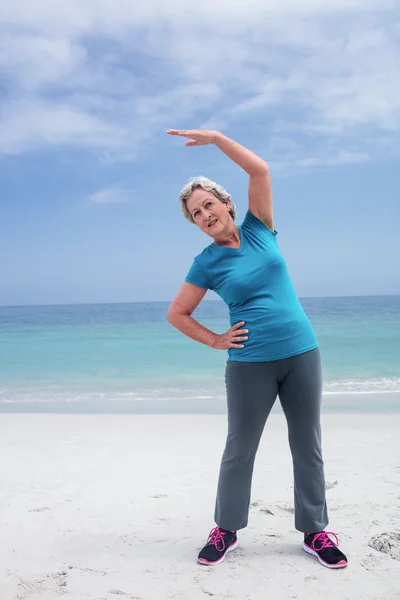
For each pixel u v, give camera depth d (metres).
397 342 17.50
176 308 3.29
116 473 5.09
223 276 3.15
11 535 3.59
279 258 3.14
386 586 2.83
